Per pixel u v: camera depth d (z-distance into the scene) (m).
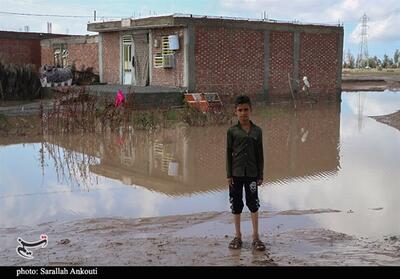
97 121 16.52
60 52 33.62
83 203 8.38
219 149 13.34
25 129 15.76
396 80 48.34
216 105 20.78
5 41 35.50
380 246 6.03
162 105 20.72
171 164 11.56
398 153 12.91
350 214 7.64
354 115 21.34
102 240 6.32
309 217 7.46
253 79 24.38
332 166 11.40
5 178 10.15
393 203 8.31
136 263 5.42
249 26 23.84
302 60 26.22
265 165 11.53
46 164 11.50
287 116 20.72
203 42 22.44
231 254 5.71
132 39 25.47
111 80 27.39
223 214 7.62
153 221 7.23
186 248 5.93
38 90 23.62
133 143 14.12
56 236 6.53
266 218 7.39
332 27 27.22
